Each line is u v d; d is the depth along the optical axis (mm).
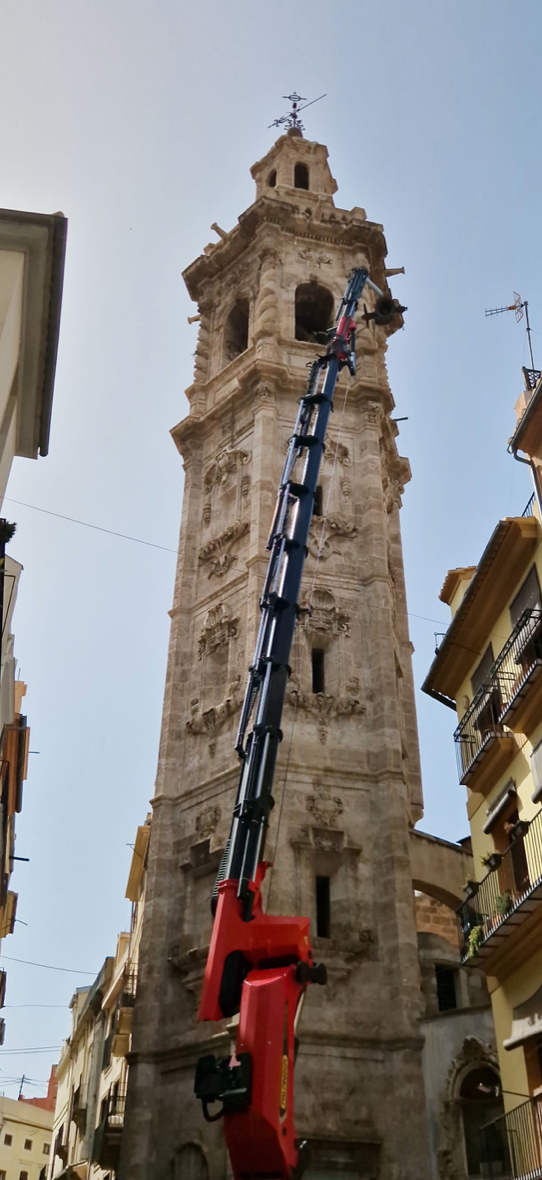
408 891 32094
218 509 42438
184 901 33188
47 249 16375
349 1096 28781
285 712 34844
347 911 31781
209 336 49844
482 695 28609
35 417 18516
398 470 48344
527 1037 23016
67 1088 66438
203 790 34969
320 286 48281
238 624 37688
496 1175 28141
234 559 39750
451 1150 28734
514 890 25125
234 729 35250
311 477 25734
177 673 38719
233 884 19453
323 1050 29234
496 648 29047
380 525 40344
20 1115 82750
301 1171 17359
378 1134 28406
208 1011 18141
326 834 33000
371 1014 30250
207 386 47438
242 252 50562
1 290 15938
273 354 44125
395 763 34500
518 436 26719
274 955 18797
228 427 44156
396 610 46031
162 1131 29531
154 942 32750
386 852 32812
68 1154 59906
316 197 51188
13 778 40625
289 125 61250
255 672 22531
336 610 37906
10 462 18156
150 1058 30719
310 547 39219
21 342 17203
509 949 24328
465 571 33156
